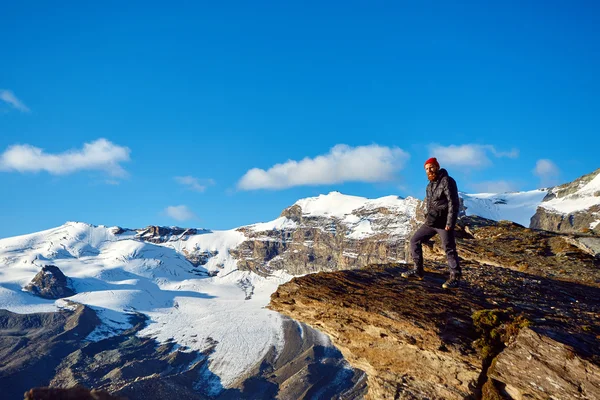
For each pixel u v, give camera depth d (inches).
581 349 359.3
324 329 514.3
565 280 633.0
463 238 964.0
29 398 219.5
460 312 454.6
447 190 471.5
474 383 408.2
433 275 579.8
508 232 920.3
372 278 556.7
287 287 536.4
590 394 332.8
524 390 364.2
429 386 442.3
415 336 432.5
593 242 778.2
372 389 488.4
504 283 567.2
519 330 402.9
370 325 462.3
